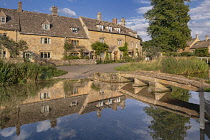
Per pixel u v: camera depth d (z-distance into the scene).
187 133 5.38
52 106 8.30
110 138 5.06
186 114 7.21
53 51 30.02
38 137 5.15
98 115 7.14
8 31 25.56
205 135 5.29
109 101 9.38
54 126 5.98
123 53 39.41
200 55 40.72
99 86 14.06
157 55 30.19
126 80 16.33
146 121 6.47
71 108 8.05
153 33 37.53
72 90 12.30
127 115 7.16
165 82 10.90
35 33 27.77
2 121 6.37
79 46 32.91
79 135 5.27
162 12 35.50
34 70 16.12
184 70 20.52
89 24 35.69
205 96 7.39
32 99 9.61
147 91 12.07
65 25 33.06
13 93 11.08
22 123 6.21
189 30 35.91
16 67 15.28
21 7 29.72
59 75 18.89
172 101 9.41
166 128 5.86
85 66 25.88
